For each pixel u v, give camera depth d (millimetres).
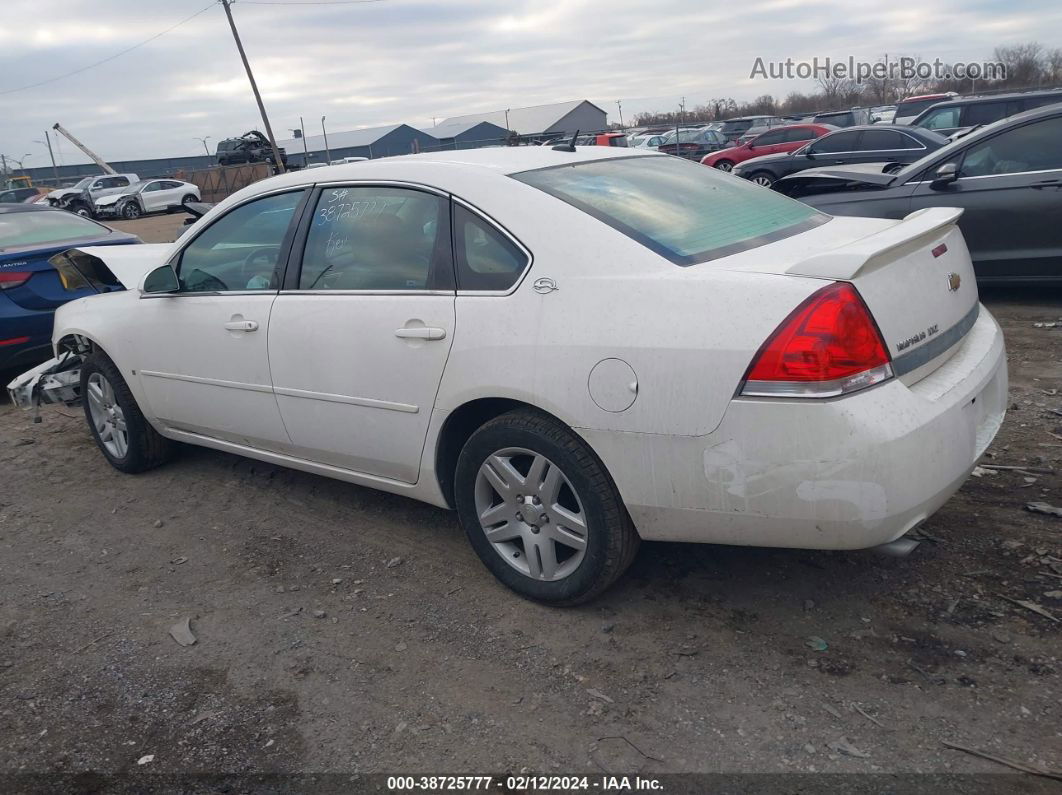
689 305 2725
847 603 3168
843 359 2537
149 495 4812
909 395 2629
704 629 3104
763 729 2594
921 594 3172
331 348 3643
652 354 2750
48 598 3770
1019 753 2410
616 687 2846
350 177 3742
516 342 3043
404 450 3527
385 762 2611
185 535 4277
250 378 4047
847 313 2551
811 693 2725
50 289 6848
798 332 2551
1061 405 4848
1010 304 7270
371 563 3822
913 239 2816
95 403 5160
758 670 2857
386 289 3500
